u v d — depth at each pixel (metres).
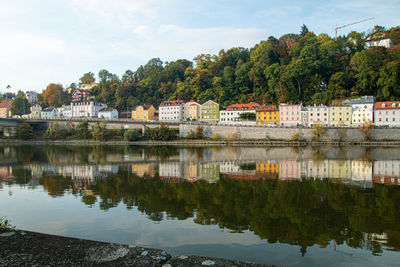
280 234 17.03
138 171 41.03
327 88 128.25
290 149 81.19
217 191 28.14
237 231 17.47
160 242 15.80
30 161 53.59
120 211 21.59
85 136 120.50
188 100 165.88
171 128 122.19
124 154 68.06
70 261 6.88
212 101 139.75
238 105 135.25
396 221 19.27
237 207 22.59
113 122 118.56
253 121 123.75
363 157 58.59
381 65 121.94
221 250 14.80
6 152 74.69
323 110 114.12
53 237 8.47
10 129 127.75
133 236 16.64
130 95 191.50
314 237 16.59
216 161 53.09
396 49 133.88
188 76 196.00
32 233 8.80
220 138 113.00
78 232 17.31
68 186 30.70
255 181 33.31
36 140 119.62
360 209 22.02
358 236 16.75
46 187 30.25
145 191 28.22
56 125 126.62
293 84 134.25
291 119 117.94
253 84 156.25
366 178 35.03
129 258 7.11
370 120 107.31
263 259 13.87
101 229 17.78
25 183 32.41
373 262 13.66
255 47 185.50
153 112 161.75
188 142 109.50
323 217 20.17
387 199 24.95
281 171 40.69
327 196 26.17
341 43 152.12
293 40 165.25
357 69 125.25
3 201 24.64
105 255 7.26
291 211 21.50
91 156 63.25
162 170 41.94
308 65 130.88
